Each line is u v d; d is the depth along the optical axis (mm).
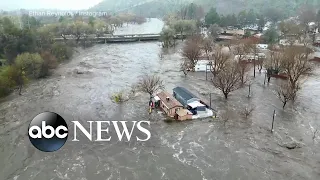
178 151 68062
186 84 114688
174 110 84188
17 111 88500
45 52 137625
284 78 120125
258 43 173000
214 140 72562
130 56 167375
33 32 152500
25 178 59125
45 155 66438
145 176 59688
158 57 164625
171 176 59688
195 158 65438
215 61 121375
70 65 144750
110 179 58750
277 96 101250
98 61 153500
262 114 86812
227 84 98750
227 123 80938
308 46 162000
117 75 127062
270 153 67125
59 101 96188
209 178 59094
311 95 102625
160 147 69625
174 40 199875
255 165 63000
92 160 64625
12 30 139125
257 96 101375
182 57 161625
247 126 79375
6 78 104812
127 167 62438
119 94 98375
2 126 79125
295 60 119312
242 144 70812
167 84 114438
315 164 63250
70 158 65312
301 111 89125
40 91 106000
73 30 195375
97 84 114312
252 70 133875
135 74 128875
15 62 119125
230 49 153250
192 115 83125
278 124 80625
